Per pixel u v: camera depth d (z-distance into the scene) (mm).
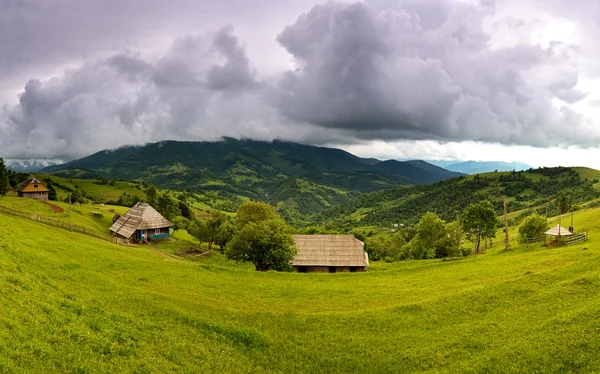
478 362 25141
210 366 24328
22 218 74062
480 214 97438
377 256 143750
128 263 53594
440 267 64812
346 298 44844
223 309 37281
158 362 22703
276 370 26094
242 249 72125
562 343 25031
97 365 19875
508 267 54219
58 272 36906
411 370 26109
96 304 30141
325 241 87625
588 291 33250
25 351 18234
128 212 117250
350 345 30406
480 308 35406
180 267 57438
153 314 31766
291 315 37156
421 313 36344
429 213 116688
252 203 106125
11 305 22719
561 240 71312
